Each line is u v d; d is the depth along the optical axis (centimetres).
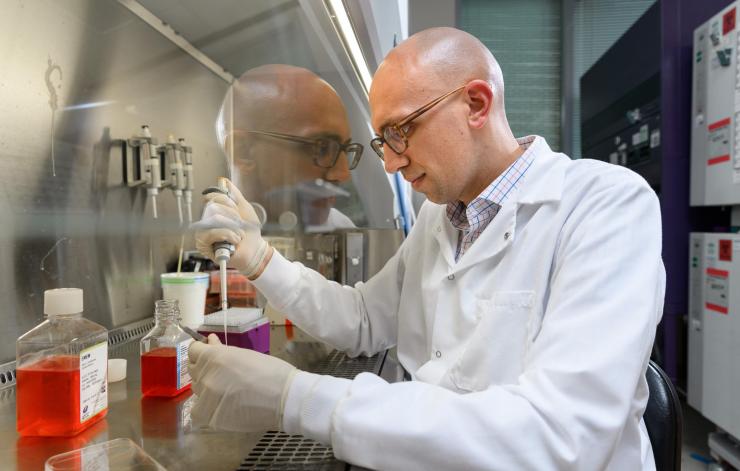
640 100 341
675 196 314
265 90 191
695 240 284
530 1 436
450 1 384
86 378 78
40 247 109
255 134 195
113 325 133
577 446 67
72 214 118
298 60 181
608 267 81
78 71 118
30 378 75
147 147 140
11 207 102
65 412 75
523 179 107
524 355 95
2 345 100
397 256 142
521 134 442
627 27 429
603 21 433
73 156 118
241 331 115
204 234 116
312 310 125
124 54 134
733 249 249
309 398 75
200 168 173
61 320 77
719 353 260
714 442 255
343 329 128
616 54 372
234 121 193
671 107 313
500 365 96
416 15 385
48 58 109
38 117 107
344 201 234
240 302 152
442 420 68
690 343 289
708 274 271
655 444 102
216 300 152
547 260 96
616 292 79
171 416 85
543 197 101
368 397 73
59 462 64
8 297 101
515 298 97
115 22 130
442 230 120
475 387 98
